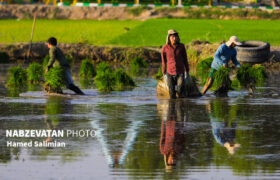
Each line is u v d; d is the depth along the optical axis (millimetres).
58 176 13219
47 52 54531
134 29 77875
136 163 14281
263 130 18438
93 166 14047
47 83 29266
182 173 13320
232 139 17016
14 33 77250
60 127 19141
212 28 78250
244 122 20016
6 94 29141
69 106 24500
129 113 22297
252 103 25156
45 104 25172
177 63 27484
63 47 53969
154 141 16812
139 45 56906
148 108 23750
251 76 31250
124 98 27438
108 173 13398
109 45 55375
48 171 13641
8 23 103812
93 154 15266
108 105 24797
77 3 125688
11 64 50156
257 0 122875
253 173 13281
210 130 18500
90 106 24469
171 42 27406
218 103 25266
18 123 19984
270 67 44625
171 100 26594
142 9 117000
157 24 86938
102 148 15938
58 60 29406
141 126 19312
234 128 18844
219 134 17797
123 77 33156
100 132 18266
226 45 29516
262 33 69250
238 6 121000
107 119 20812
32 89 31578
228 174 13211
